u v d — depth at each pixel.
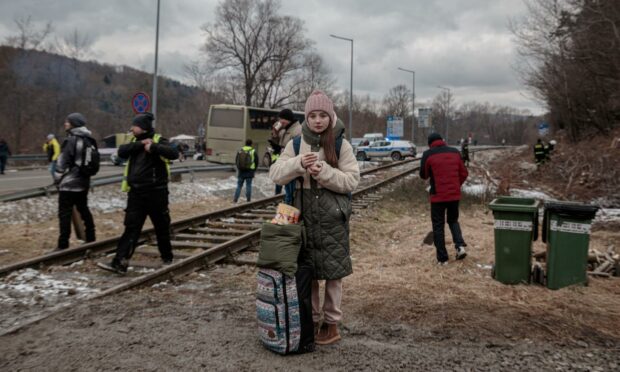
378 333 4.57
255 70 58.78
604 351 4.20
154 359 3.91
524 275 6.19
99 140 56.94
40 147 44.41
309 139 4.11
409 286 6.02
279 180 4.08
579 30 26.16
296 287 4.00
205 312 5.04
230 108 29.22
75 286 6.13
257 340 4.32
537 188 21.11
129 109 60.97
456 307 5.25
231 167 21.22
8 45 42.19
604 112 31.75
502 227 6.26
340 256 4.12
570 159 25.00
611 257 6.95
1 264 7.38
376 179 22.53
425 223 10.73
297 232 3.95
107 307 5.13
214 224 10.54
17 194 12.62
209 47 58.19
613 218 13.40
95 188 15.20
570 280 6.00
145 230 8.80
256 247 8.56
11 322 4.87
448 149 7.33
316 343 4.24
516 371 3.81
